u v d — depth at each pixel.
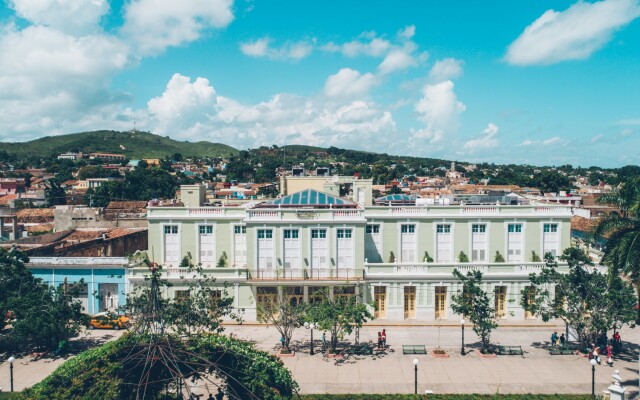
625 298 37.75
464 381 35.75
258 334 45.38
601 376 36.34
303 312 40.22
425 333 45.56
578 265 40.34
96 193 147.12
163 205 60.50
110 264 49.62
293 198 52.09
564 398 32.38
